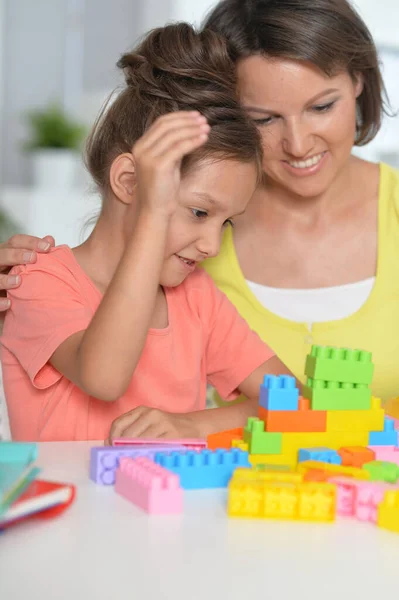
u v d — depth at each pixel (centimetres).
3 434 127
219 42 118
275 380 86
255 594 54
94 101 344
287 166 131
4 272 115
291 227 151
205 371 126
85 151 122
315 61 117
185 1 315
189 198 101
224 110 107
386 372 144
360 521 71
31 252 111
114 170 109
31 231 307
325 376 87
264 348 126
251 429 84
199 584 56
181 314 123
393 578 58
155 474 71
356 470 78
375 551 63
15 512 62
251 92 122
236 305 150
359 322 146
